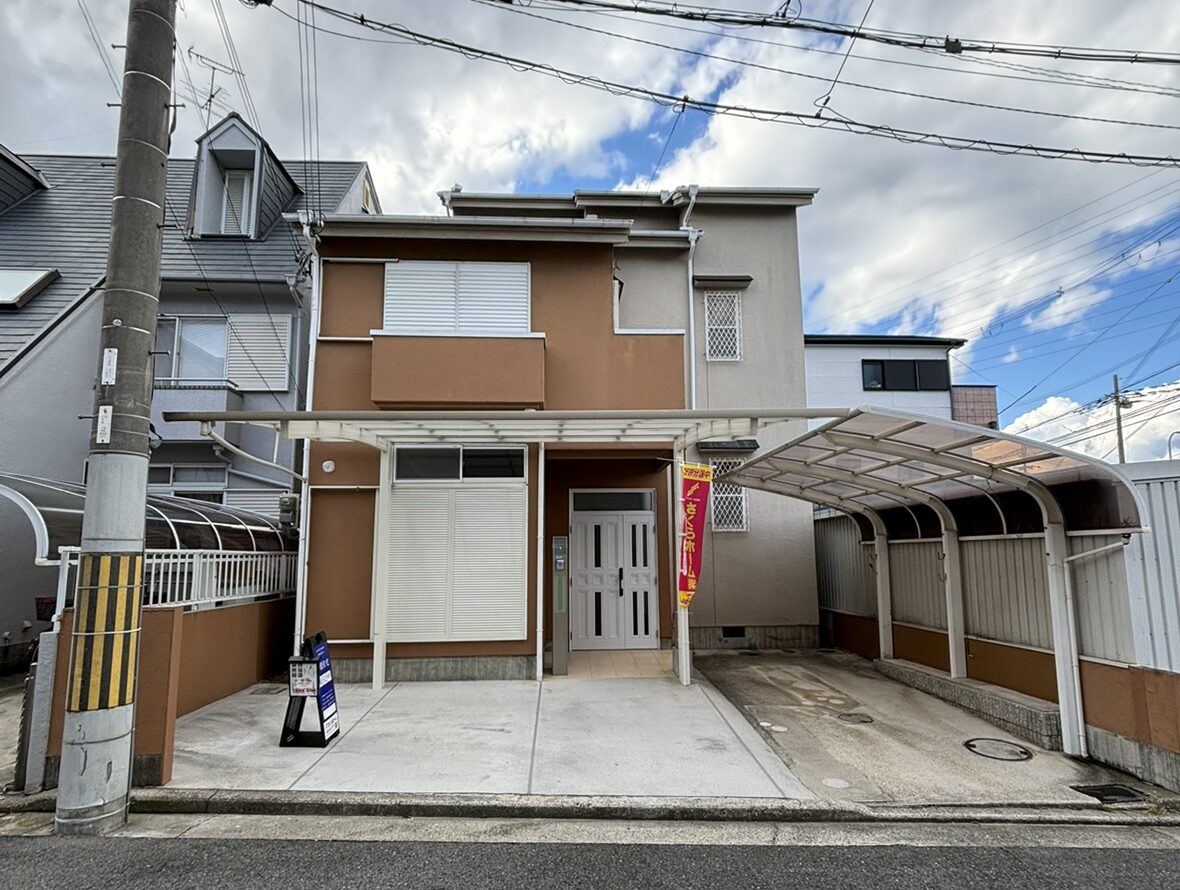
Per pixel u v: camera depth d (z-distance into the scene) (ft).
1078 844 13.02
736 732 19.21
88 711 13.12
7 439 29.45
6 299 32.78
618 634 31.86
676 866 11.85
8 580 27.22
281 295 36.52
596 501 32.42
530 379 25.95
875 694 24.59
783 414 20.45
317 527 25.76
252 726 19.42
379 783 15.23
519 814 14.12
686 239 34.63
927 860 12.21
